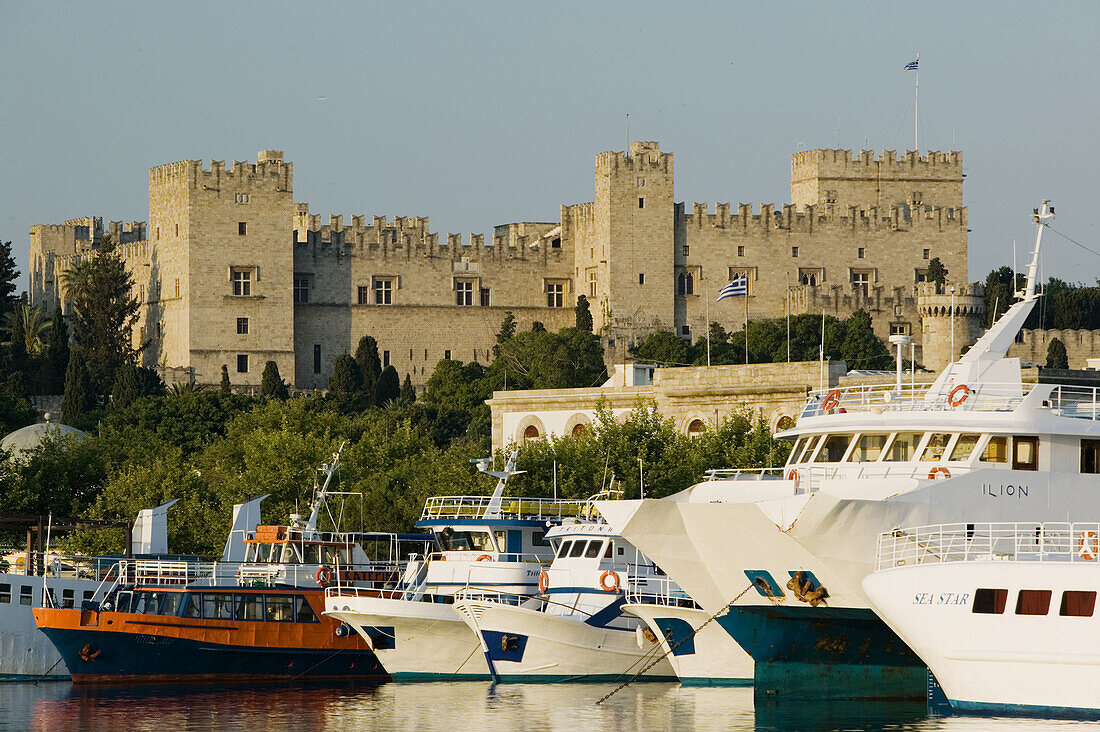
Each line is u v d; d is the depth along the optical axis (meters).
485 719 187.88
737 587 185.25
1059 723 162.25
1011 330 193.25
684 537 184.00
